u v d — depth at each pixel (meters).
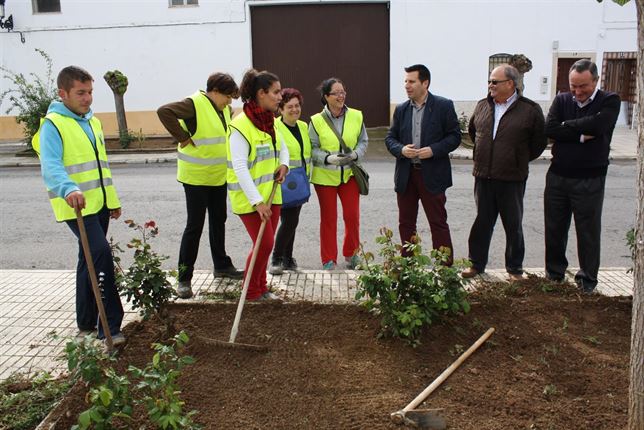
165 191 10.99
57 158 4.01
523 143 5.30
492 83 5.28
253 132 4.63
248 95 4.67
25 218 9.20
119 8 18.16
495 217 5.61
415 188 5.69
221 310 4.77
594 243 5.12
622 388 3.56
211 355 4.00
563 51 17.61
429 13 17.58
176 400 3.06
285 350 4.06
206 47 18.33
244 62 18.39
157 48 18.41
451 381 3.66
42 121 4.10
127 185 11.70
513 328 4.36
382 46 18.38
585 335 4.28
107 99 18.83
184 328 4.44
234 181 4.75
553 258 5.46
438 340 4.18
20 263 6.97
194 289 5.52
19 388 3.77
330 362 3.88
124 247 7.46
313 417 3.28
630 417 2.77
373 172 12.78
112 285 4.25
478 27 17.55
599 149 4.95
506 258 5.64
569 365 3.85
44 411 3.49
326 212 6.05
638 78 2.57
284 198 5.66
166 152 16.08
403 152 5.47
